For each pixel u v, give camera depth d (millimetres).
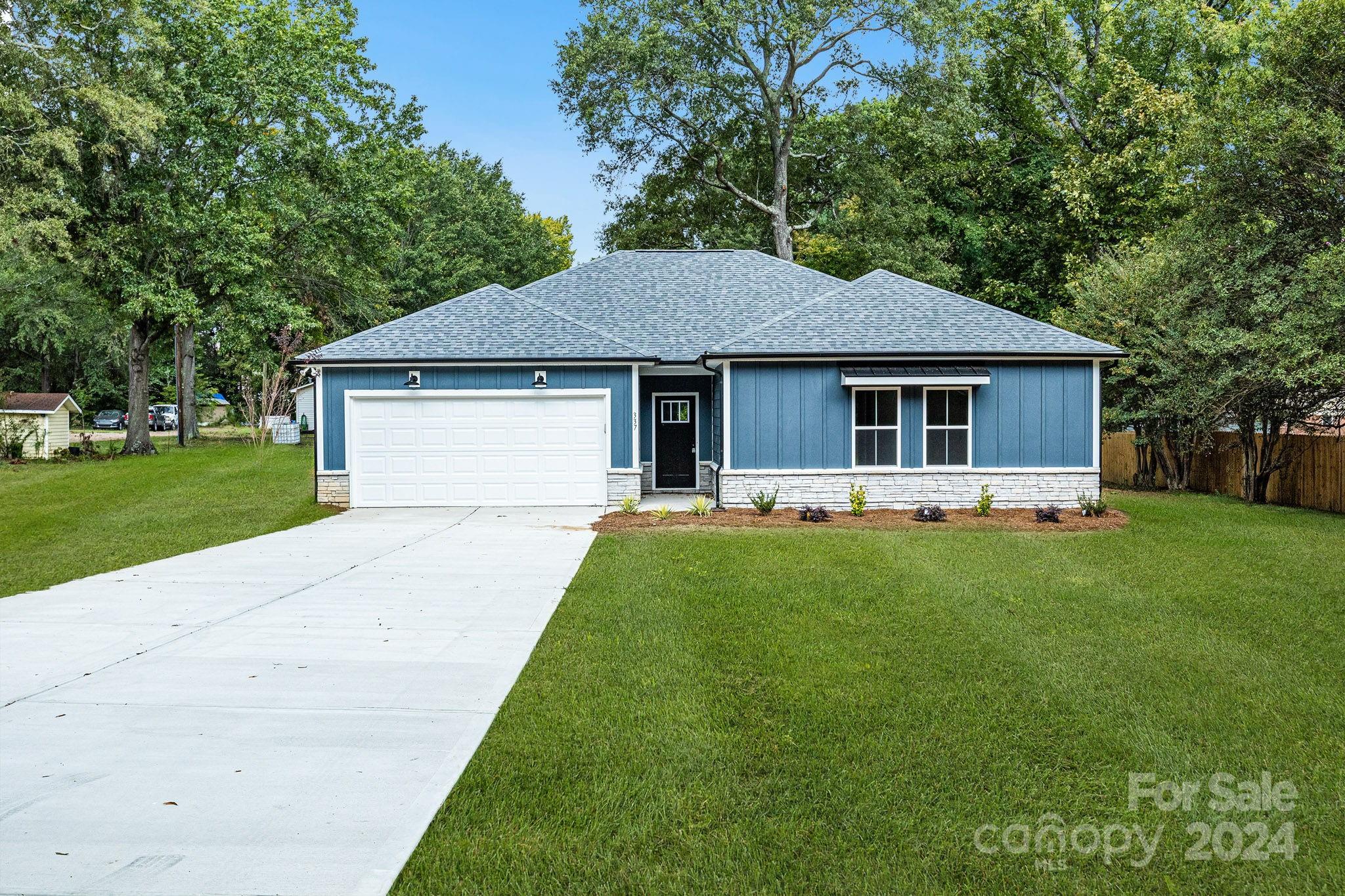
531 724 4980
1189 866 3539
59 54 24953
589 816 3904
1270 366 15258
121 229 26938
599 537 12266
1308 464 15875
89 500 17672
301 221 29109
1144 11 29734
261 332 29188
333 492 16016
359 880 3316
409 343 16047
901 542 11586
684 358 17203
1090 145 30281
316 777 4246
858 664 6105
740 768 4410
